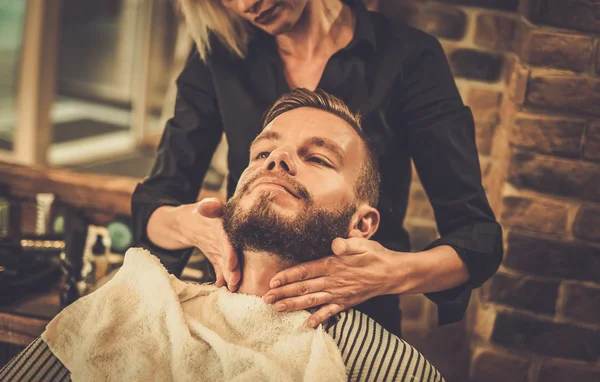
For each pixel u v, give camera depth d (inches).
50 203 85.4
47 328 52.3
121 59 239.1
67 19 248.7
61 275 76.9
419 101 60.1
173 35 212.7
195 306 52.5
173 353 50.0
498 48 83.6
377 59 60.4
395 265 53.4
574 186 75.3
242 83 63.0
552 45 73.3
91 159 205.6
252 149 54.4
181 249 62.5
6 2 180.2
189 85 65.6
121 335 51.4
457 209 59.3
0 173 86.0
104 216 84.8
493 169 85.7
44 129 184.7
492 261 58.1
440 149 59.5
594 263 76.2
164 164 65.7
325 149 52.2
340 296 51.4
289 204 49.9
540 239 76.9
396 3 84.6
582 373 78.4
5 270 73.1
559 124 74.5
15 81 190.5
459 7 83.4
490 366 80.5
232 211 50.7
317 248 50.9
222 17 61.9
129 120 238.1
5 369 52.9
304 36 61.5
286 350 49.3
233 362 48.1
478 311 82.1
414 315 91.5
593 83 73.2
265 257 50.9
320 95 55.1
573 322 77.7
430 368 50.3
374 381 49.4
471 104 85.3
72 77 248.8
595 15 72.1
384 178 61.2
